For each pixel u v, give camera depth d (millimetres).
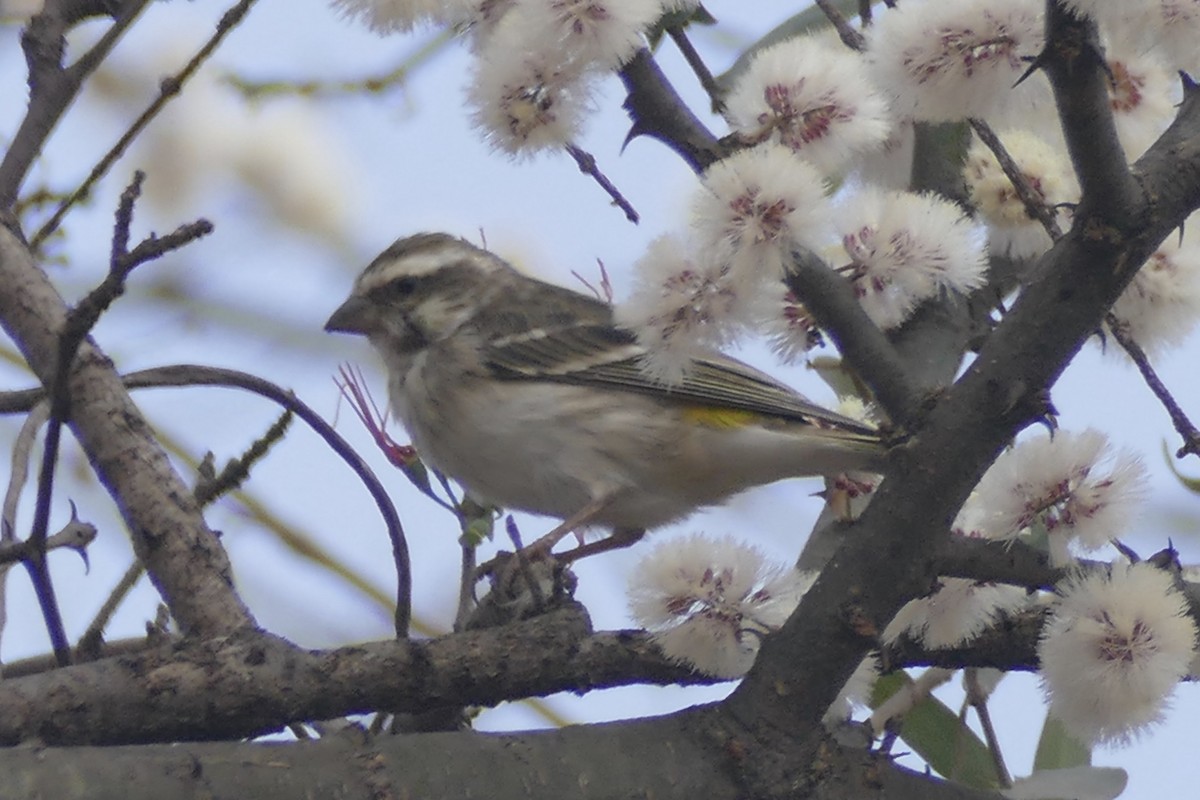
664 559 7715
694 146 8234
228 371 8352
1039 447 7723
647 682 7781
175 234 6621
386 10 9016
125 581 8320
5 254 8484
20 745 6355
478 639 7402
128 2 9336
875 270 8562
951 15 7898
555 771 6820
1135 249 6906
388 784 6426
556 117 8352
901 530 7207
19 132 8992
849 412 10500
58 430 6969
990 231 9852
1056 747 9500
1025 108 8227
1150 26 7883
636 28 8086
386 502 8273
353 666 7113
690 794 7070
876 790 7453
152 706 6730
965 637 8203
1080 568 7633
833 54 8297
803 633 7301
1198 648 7836
